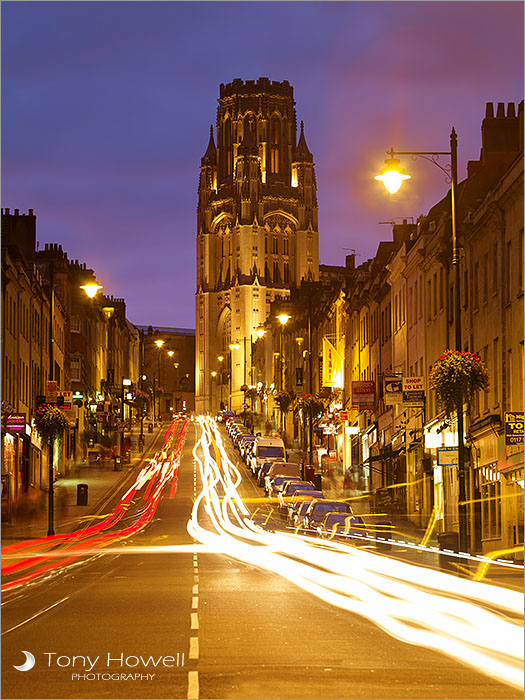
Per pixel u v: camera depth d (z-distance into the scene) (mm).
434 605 21953
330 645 16594
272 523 58344
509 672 14156
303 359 133000
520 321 40156
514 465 39250
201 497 81312
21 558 39125
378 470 75562
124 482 92750
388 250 84000
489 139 55375
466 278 50000
